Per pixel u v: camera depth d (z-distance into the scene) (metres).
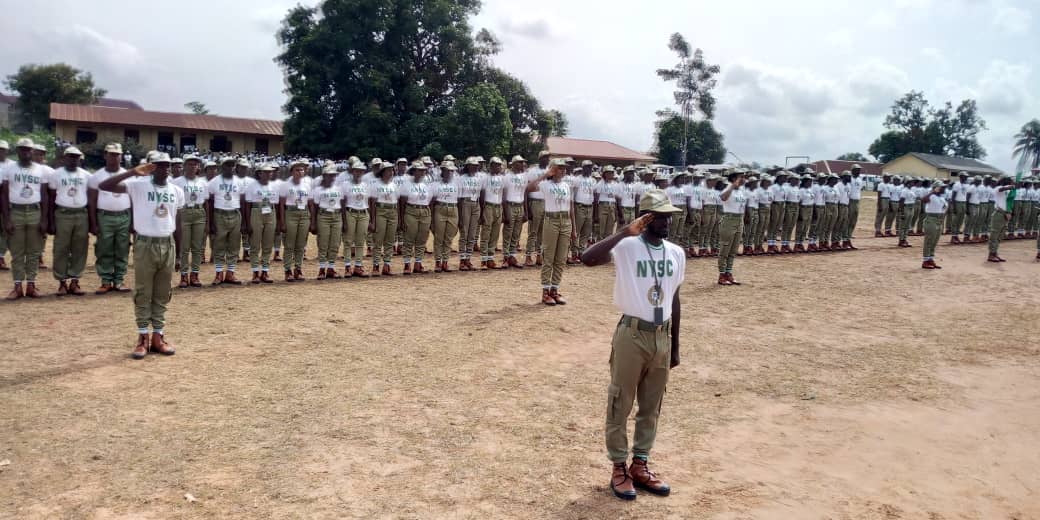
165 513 4.18
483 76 42.81
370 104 36.91
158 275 7.54
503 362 7.86
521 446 5.48
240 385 6.68
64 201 10.48
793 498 4.72
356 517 4.22
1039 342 9.44
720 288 13.51
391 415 6.04
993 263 18.08
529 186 11.17
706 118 65.12
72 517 4.09
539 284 13.23
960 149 87.56
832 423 6.24
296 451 5.20
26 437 5.23
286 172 25.70
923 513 4.56
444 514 4.31
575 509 4.45
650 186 17.70
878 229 25.70
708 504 4.59
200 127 47.38
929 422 6.32
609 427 4.74
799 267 16.77
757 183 18.89
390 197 13.60
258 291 11.69
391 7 37.31
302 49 38.00
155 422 5.65
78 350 7.63
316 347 8.14
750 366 8.05
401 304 10.85
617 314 10.71
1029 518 4.54
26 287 10.52
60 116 44.19
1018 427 6.23
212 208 11.98
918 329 10.19
